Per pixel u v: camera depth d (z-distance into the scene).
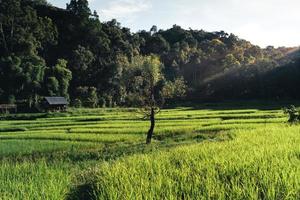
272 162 11.86
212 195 9.30
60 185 10.96
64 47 144.75
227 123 44.34
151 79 37.91
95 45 143.50
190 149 16.66
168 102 99.19
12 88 106.31
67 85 111.19
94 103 108.75
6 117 73.88
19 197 10.23
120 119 61.25
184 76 132.50
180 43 170.12
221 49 151.88
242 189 9.48
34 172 13.77
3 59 109.00
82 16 151.62
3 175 13.65
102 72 127.00
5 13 133.75
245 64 117.81
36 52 132.38
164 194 9.59
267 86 106.44
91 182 12.26
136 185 10.38
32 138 39.34
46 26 143.25
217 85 115.00
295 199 8.88
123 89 114.88
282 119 44.94
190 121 50.47
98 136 38.22
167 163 13.57
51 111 91.06
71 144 33.28
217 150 15.71
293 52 165.88
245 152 14.27
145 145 28.66
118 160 15.73
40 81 108.81
